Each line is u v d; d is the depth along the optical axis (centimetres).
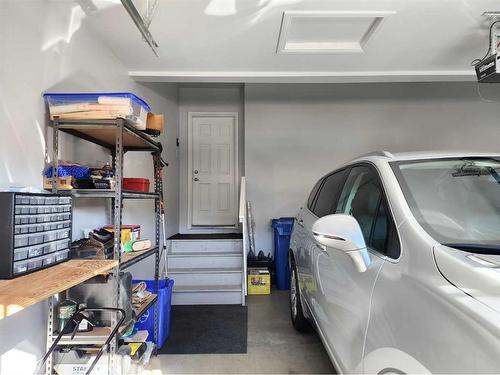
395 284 119
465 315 88
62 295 191
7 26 159
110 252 202
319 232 145
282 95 518
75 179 187
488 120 520
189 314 358
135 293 250
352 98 518
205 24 251
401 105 518
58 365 179
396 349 109
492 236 131
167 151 483
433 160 170
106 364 181
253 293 434
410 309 106
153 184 396
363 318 136
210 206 570
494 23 254
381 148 518
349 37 288
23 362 165
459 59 325
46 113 189
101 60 269
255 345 283
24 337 165
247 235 499
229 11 235
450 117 519
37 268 143
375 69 349
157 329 275
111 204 269
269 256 488
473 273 97
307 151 517
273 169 516
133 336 239
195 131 571
